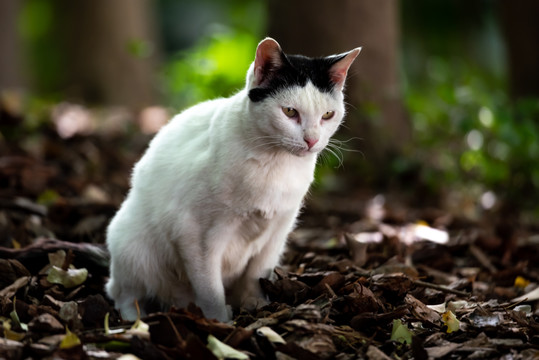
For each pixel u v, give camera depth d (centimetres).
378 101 893
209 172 392
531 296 463
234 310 446
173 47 2406
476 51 1962
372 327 391
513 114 854
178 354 340
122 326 379
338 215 743
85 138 916
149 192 421
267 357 354
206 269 407
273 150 393
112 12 1739
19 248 495
